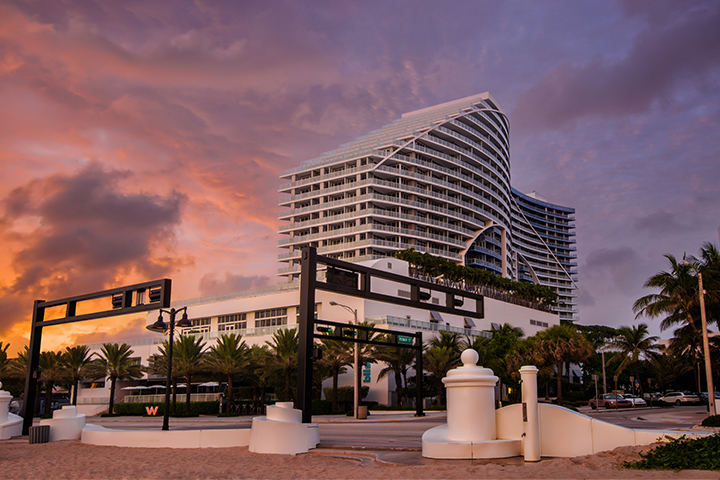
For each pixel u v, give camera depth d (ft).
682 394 191.93
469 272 291.17
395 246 358.02
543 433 45.03
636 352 213.66
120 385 242.37
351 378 188.14
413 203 368.89
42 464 56.08
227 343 167.22
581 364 295.69
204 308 260.21
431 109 473.26
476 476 34.96
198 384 200.44
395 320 186.39
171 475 45.50
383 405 174.09
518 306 294.87
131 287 77.71
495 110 462.19
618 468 35.37
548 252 622.13
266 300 236.63
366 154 373.61
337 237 372.58
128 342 260.62
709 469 33.78
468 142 416.87
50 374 197.47
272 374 167.84
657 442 41.37
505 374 179.83
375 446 58.85
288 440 58.39
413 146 382.63
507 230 465.47
